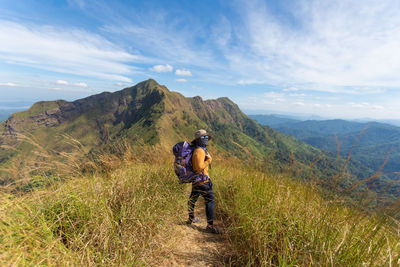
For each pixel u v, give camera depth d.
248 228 2.40
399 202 1.51
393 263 1.58
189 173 3.17
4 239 1.61
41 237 1.82
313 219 2.22
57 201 2.28
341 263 1.77
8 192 2.02
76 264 1.70
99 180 3.05
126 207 2.60
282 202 2.61
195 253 2.51
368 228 1.80
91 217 2.18
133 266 2.00
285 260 1.82
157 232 2.72
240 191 3.66
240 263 2.29
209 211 3.17
